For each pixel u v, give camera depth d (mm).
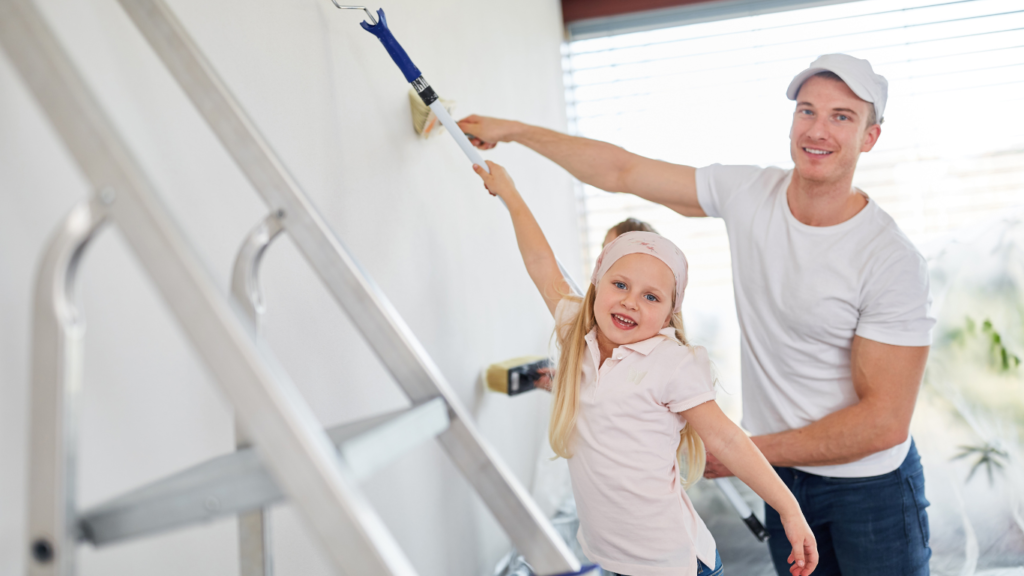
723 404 2875
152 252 524
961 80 2740
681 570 1200
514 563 1844
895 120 2801
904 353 1312
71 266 559
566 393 1281
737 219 1493
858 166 2844
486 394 1935
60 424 548
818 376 1417
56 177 747
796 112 1350
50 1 741
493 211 2104
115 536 583
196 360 919
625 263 1259
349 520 491
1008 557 1865
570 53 3119
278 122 1112
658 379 1202
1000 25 2699
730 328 2914
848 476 1392
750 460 1191
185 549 863
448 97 1826
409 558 1419
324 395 1176
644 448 1203
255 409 506
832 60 1293
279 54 1128
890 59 2799
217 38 987
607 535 1242
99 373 762
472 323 1882
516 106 2438
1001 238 2295
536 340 2473
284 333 1076
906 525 1392
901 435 1321
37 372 553
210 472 610
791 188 1426
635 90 3057
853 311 1348
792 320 1402
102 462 758
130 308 813
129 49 842
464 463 778
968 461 2115
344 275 799
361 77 1386
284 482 500
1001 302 2240
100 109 547
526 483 2207
